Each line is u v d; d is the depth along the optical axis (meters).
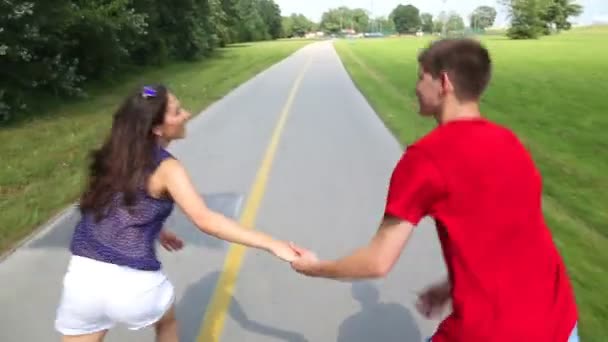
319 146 10.67
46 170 8.98
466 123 2.09
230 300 4.73
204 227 2.66
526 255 2.01
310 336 4.20
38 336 4.18
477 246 1.98
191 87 21.31
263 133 12.03
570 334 2.08
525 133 12.82
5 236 6.06
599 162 10.06
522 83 23.69
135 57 32.44
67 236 6.10
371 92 19.44
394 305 4.62
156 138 2.73
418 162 2.01
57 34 19.14
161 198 2.70
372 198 7.45
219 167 9.13
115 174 2.63
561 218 6.90
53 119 14.73
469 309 2.00
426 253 5.61
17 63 16.09
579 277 5.20
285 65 35.34
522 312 1.97
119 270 2.67
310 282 5.02
